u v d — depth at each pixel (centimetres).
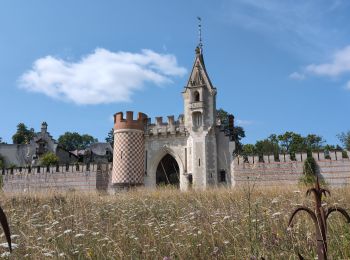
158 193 2294
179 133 5297
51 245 709
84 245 724
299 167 4466
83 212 1179
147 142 5466
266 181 4534
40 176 5847
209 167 4934
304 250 575
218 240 715
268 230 709
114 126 5094
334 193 1383
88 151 9694
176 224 887
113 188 4922
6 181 5962
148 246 686
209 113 5069
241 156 4747
